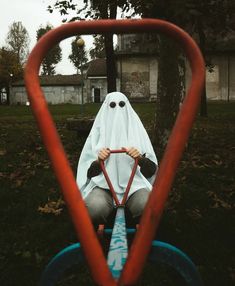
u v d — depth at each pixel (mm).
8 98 60906
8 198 5246
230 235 4090
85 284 3098
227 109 25828
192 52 1518
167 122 8195
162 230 4133
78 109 27844
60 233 4078
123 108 3529
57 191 5500
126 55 43562
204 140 10328
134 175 3246
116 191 3170
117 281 1355
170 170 1423
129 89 43969
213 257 3598
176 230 4145
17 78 61031
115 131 3408
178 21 4652
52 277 1723
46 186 5770
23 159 7676
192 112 1467
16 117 20359
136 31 1555
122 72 44000
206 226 4285
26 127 13906
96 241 1373
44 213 4691
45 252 3723
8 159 7711
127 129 3465
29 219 4551
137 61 43656
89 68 51594
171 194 5352
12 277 3299
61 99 56781
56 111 25719
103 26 1547
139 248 1353
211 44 14750
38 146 9078
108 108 3541
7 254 3693
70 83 56438
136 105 31531
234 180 6188
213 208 4898
